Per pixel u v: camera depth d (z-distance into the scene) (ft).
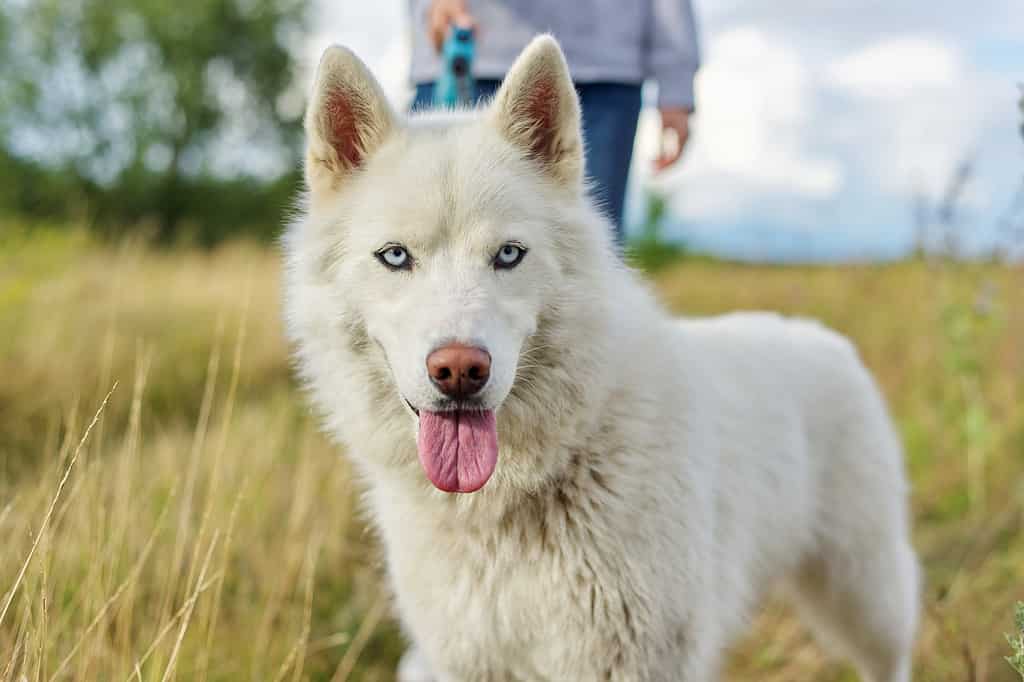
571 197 8.76
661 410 8.39
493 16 11.49
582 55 11.34
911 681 11.69
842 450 10.82
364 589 13.16
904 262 28.27
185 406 20.86
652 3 11.80
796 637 13.07
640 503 8.04
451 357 7.35
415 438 8.42
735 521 9.27
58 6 103.40
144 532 12.14
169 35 106.42
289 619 11.90
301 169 9.74
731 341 10.30
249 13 109.09
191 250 41.47
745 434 9.56
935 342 22.26
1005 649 11.89
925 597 12.56
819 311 28.22
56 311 23.48
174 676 8.58
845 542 10.80
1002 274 21.25
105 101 107.65
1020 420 19.53
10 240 28.94
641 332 8.66
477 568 8.26
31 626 8.64
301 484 14.33
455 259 8.06
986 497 17.22
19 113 104.12
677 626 8.19
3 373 18.98
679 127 12.09
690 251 48.19
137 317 25.31
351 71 8.67
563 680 8.26
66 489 11.82
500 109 8.68
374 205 8.34
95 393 19.38
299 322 8.91
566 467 8.09
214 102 110.93
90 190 106.01
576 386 8.16
